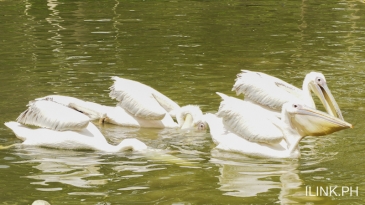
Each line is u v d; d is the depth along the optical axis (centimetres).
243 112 1191
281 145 1184
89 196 938
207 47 2103
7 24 2422
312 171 1066
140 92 1353
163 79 1684
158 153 1163
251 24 2541
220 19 2644
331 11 2830
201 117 1342
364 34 2308
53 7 2850
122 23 2502
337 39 2233
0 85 1577
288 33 2352
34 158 1121
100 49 2036
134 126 1364
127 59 1911
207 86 1616
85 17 2614
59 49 2017
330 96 1341
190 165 1098
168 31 2367
